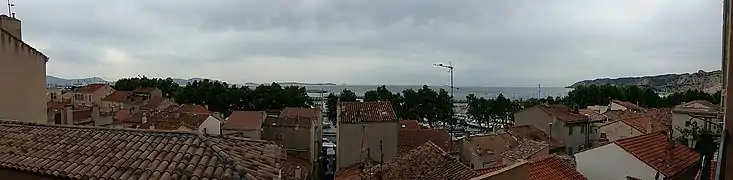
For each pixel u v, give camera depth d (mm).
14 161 9586
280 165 9914
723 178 5977
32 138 11016
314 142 47750
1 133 11555
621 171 19172
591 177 20047
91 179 8516
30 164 9383
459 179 14219
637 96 84688
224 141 10234
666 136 22172
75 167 9062
